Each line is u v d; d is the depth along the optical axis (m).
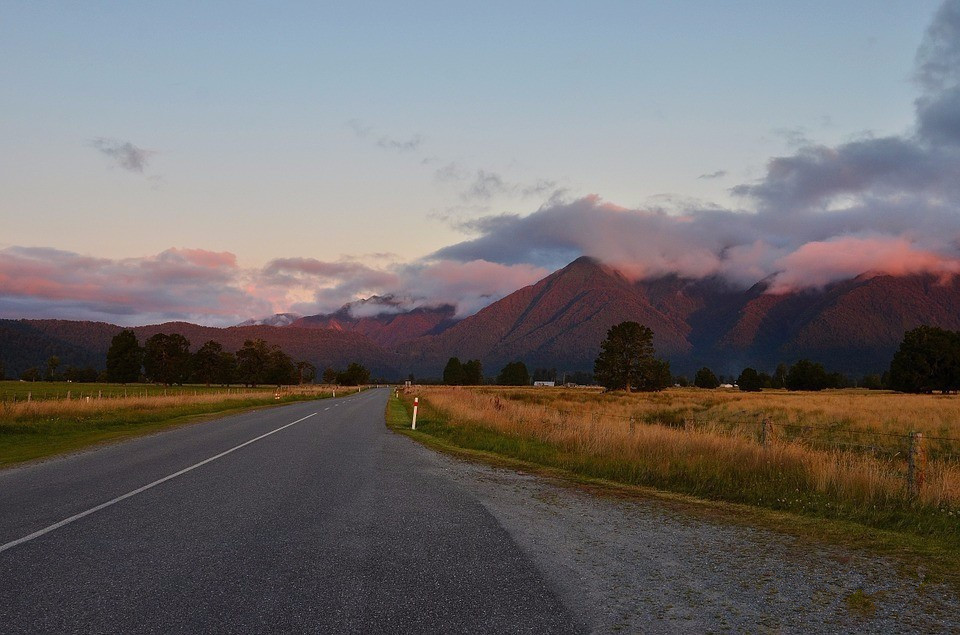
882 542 7.19
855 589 5.34
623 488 10.77
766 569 5.90
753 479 10.96
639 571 5.68
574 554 6.20
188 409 30.69
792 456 11.73
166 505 8.00
